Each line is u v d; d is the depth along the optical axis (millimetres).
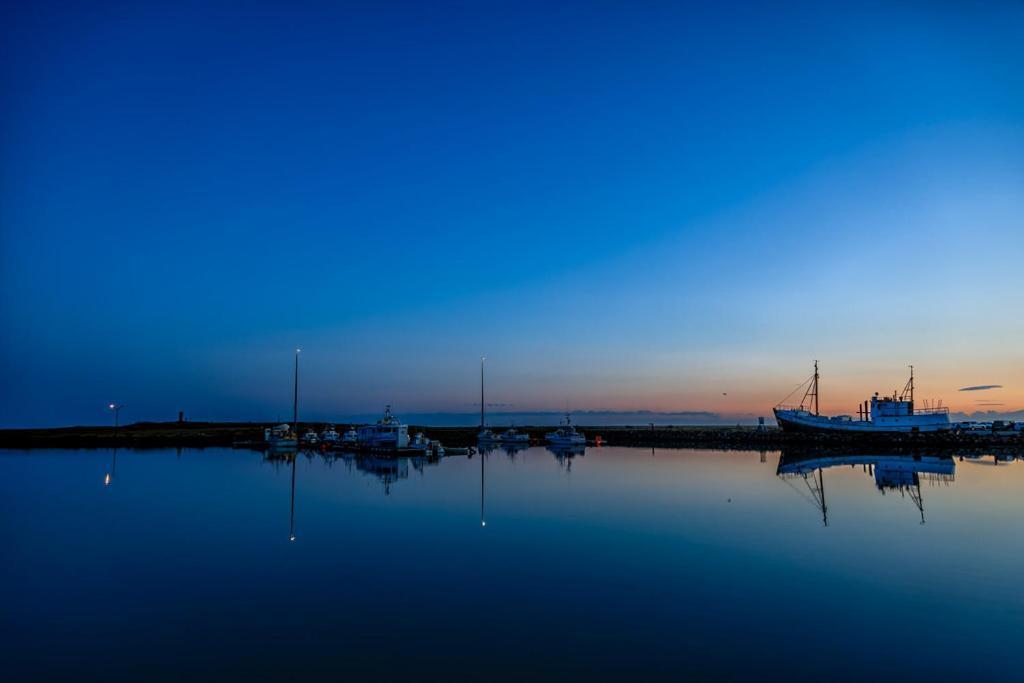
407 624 19328
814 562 26406
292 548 29812
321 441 136250
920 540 30594
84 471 72562
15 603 21578
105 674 15984
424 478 62781
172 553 28922
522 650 17266
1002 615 19859
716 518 37000
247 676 15781
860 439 125312
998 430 132875
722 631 18594
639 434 157750
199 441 148500
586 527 34375
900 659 16641
